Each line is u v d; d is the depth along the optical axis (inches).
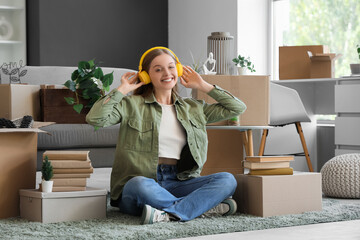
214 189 103.7
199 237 90.4
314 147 210.4
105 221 100.3
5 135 104.7
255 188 108.3
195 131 111.1
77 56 256.2
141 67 111.9
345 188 135.4
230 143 155.4
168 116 110.6
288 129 204.5
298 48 207.2
